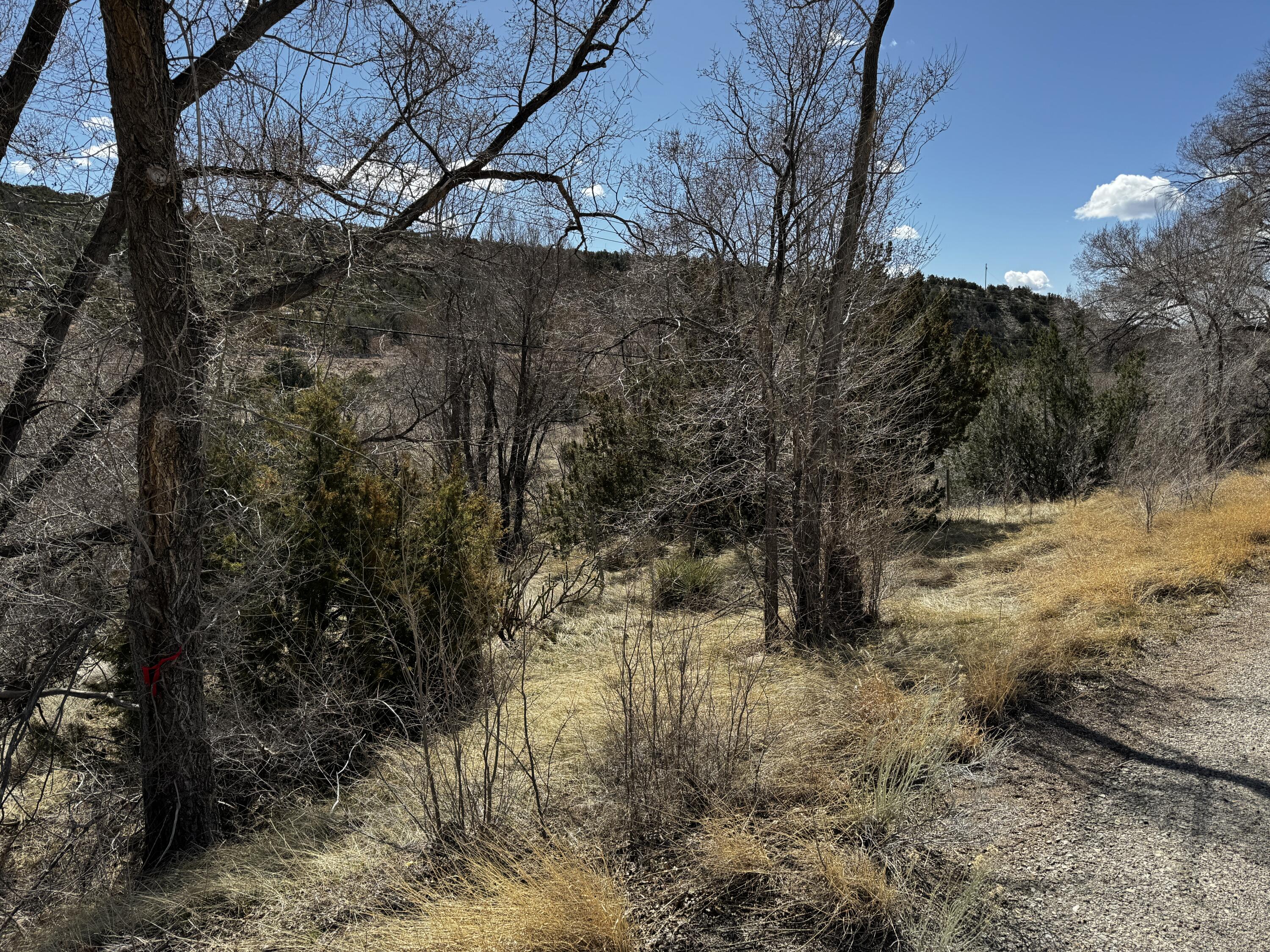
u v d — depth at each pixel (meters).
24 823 5.48
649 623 5.63
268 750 5.22
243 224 5.31
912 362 9.25
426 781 4.44
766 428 7.45
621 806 3.89
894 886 3.17
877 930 2.90
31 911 4.41
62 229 5.86
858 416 7.79
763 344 7.32
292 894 3.49
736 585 9.57
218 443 5.57
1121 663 6.05
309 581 6.11
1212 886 3.13
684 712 4.42
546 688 6.48
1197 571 8.24
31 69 5.38
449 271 7.16
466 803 4.05
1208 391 15.20
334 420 6.83
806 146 7.41
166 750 4.45
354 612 6.10
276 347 6.92
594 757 4.62
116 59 3.92
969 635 6.83
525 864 3.34
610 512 11.71
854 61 7.30
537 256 17.78
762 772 4.18
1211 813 3.72
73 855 4.98
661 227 7.86
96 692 6.26
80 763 5.68
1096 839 3.54
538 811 3.89
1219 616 7.09
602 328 10.87
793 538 7.51
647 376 10.11
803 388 7.46
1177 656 6.18
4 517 5.43
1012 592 8.98
